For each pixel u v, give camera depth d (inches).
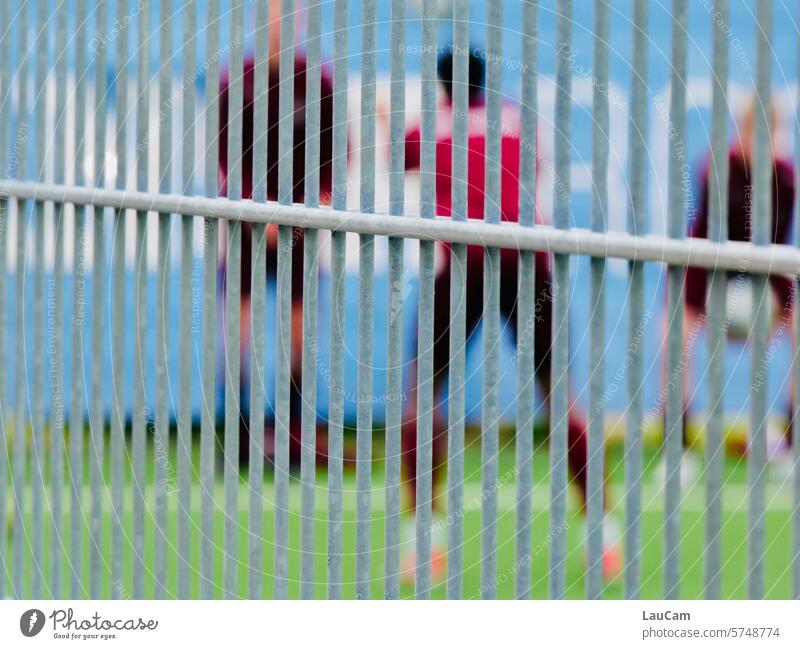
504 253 479.8
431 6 287.7
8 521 384.8
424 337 297.6
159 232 334.0
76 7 351.6
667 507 290.0
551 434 291.4
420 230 291.4
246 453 565.3
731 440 610.9
